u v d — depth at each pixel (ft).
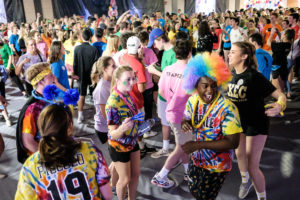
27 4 50.67
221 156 5.88
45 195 4.00
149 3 65.67
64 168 3.92
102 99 8.77
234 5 71.67
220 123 5.53
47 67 6.32
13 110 17.42
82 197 4.07
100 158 4.21
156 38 11.53
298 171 10.03
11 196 9.29
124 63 9.98
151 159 11.23
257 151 7.50
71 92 4.73
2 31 34.94
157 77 12.43
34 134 5.95
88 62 14.49
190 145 5.72
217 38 24.47
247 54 7.06
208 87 5.40
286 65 16.24
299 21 23.89
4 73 15.67
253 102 7.27
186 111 6.14
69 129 4.07
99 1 59.52
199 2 69.62
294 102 17.08
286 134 12.93
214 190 6.32
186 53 7.98
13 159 11.60
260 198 7.91
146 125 7.16
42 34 24.97
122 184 7.34
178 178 9.89
